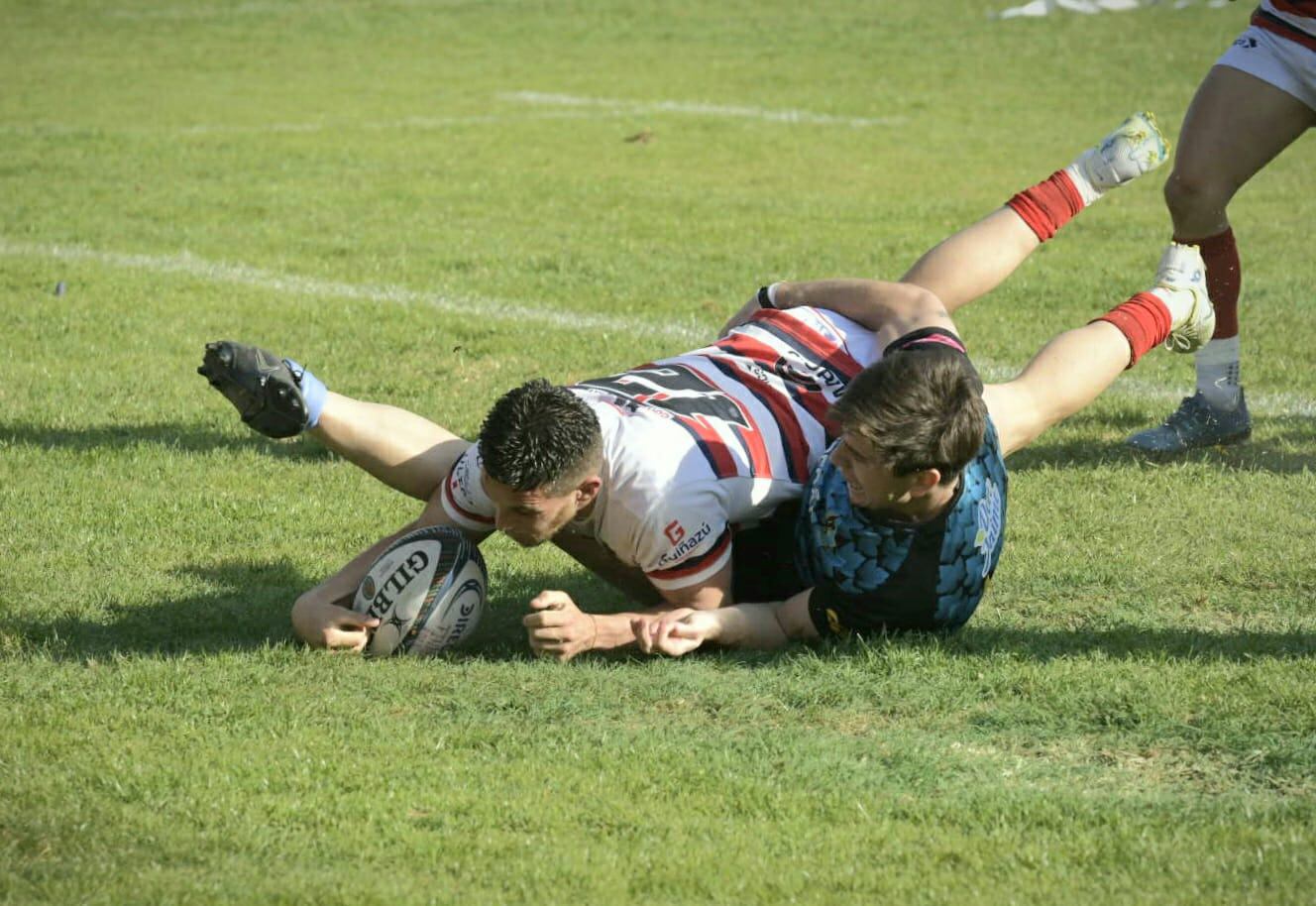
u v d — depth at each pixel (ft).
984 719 48.37
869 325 60.80
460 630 54.19
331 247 135.64
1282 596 60.34
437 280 123.75
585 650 53.31
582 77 267.18
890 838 40.01
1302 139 200.44
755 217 150.51
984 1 369.09
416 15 354.54
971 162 185.78
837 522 51.19
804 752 45.42
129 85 251.60
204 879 37.55
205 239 138.31
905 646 52.95
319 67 278.87
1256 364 97.86
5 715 47.75
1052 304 114.21
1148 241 139.85
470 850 39.24
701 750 45.50
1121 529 68.18
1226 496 72.74
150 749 45.32
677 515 51.47
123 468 77.30
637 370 57.16
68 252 131.34
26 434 82.28
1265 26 75.31
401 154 188.96
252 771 43.68
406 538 54.08
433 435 57.21
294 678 51.37
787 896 36.96
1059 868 38.27
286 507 72.08
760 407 55.16
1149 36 306.55
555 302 116.26
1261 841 39.55
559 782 43.27
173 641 55.72
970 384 48.42
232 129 206.80
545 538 51.34
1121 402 89.56
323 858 39.01
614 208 155.43
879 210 154.61
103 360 97.76
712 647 54.44
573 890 37.24
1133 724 47.60
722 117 222.07
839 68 275.39
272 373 53.11
